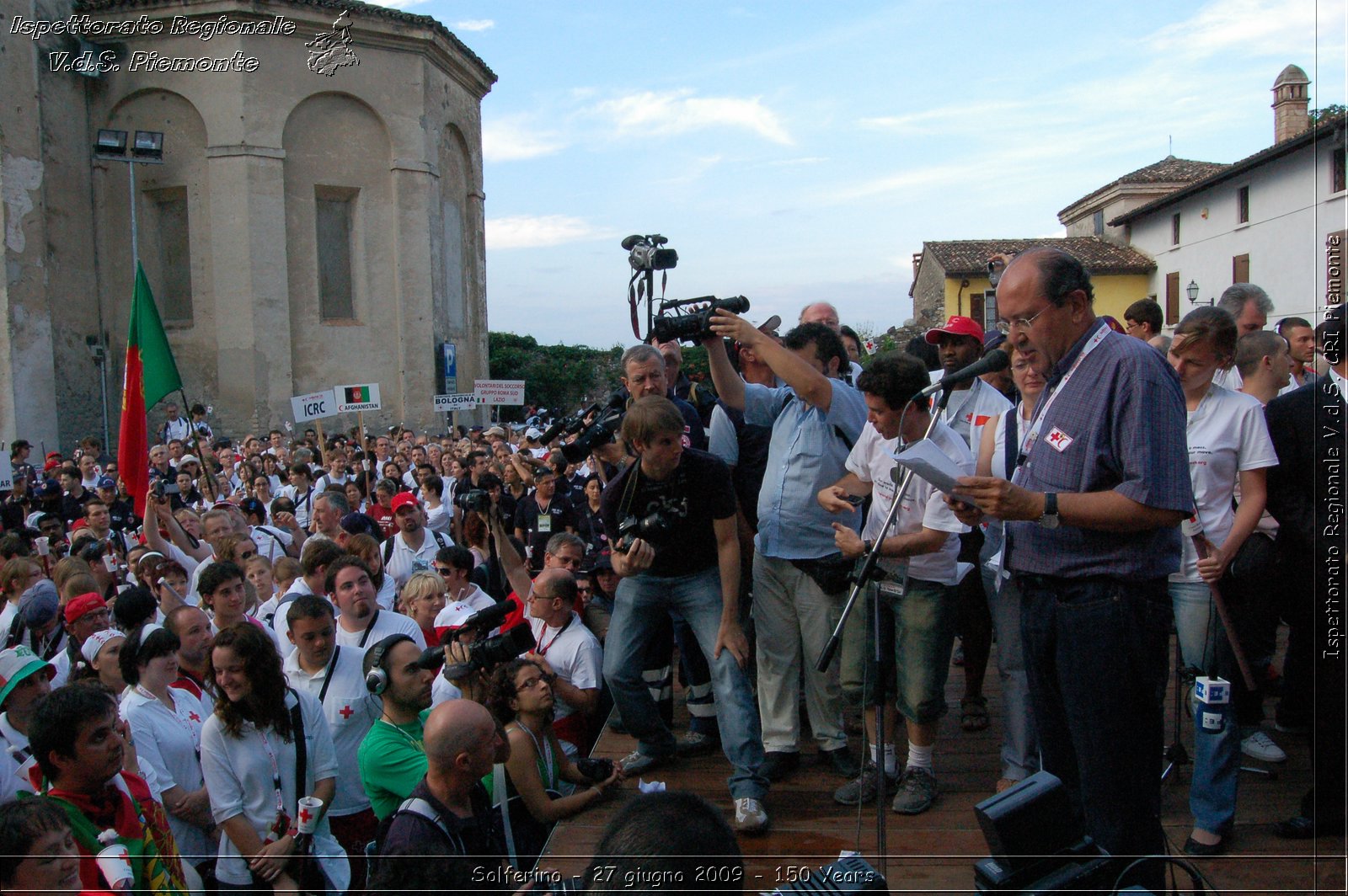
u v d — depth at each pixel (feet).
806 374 12.54
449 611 17.70
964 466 11.59
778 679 13.42
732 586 12.39
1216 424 12.21
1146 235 66.85
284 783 12.48
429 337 68.33
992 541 13.07
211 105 61.77
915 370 11.49
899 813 12.00
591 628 17.85
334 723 14.16
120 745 11.30
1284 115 46.83
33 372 60.13
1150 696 8.60
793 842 11.28
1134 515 8.21
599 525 24.54
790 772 13.53
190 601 20.52
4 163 58.23
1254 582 12.92
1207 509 12.28
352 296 67.21
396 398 67.77
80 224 64.23
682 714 17.35
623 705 13.34
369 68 65.31
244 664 12.22
